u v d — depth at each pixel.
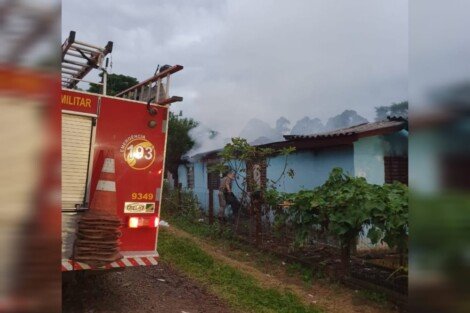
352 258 7.72
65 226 4.85
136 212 5.31
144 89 6.29
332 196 6.93
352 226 6.36
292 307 5.62
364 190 6.48
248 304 5.75
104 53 5.48
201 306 5.63
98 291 6.01
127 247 5.28
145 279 6.79
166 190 16.48
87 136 5.05
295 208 7.82
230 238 10.25
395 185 6.59
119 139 5.24
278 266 7.82
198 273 7.18
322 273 7.02
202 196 15.88
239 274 7.18
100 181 5.00
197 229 11.71
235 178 10.18
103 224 4.84
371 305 5.79
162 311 5.35
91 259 4.78
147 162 5.41
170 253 8.55
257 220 9.12
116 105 5.24
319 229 7.40
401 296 5.59
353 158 9.18
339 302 5.96
